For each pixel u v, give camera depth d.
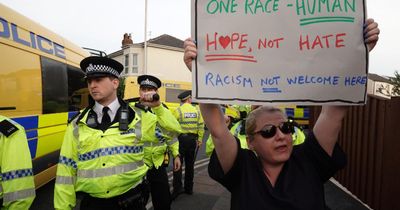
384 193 4.45
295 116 15.75
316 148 1.84
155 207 3.71
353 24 1.70
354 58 1.70
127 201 2.52
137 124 2.64
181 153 5.54
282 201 1.70
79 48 6.68
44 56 4.88
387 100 4.46
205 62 1.75
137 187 2.65
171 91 17.12
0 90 3.74
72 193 2.46
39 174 4.80
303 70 1.71
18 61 4.13
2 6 3.90
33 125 4.47
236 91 1.73
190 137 5.58
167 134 3.79
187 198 5.46
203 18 1.76
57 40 5.49
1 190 2.21
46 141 4.93
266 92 1.72
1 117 2.31
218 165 1.83
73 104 6.04
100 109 2.62
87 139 2.45
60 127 5.46
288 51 1.71
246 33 1.73
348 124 6.05
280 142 1.79
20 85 4.16
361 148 5.32
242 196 1.76
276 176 1.84
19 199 2.20
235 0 1.74
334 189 6.04
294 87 1.71
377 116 4.76
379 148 4.65
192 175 5.69
